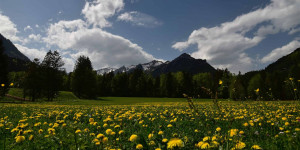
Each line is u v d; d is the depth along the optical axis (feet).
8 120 25.62
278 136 12.41
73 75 237.04
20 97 174.09
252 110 33.40
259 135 14.23
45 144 12.46
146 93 355.97
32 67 164.14
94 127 19.58
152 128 18.48
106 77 375.66
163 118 27.45
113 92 358.23
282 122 18.37
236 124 19.19
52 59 174.50
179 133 15.44
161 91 349.61
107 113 32.94
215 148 9.18
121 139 12.89
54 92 174.09
